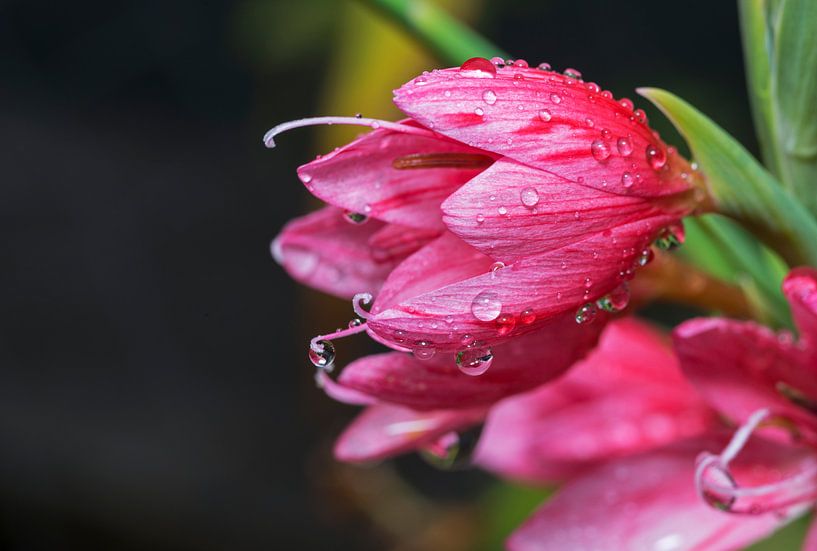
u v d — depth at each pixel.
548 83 0.24
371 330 0.24
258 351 1.23
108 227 1.35
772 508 0.27
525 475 0.30
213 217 1.36
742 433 0.26
